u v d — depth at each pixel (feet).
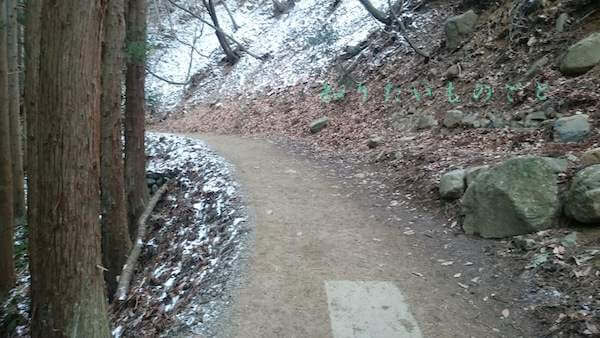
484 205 19.95
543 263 16.53
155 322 18.03
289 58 65.16
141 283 22.94
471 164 25.13
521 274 16.61
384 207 24.81
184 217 28.02
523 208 18.58
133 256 25.30
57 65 12.94
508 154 24.91
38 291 13.97
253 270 18.40
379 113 41.11
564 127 24.39
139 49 27.37
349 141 38.65
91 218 14.11
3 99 27.81
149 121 71.26
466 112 32.68
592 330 13.24
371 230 22.12
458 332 14.49
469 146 28.48
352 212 24.45
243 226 22.88
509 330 14.35
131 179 29.60
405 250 19.94
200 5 99.71
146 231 28.40
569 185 18.83
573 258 16.11
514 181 19.34
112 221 25.16
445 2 47.75
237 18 92.53
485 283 16.76
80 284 13.93
